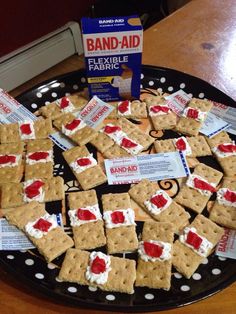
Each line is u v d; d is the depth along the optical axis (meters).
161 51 0.41
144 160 0.31
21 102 0.35
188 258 0.25
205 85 0.36
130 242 0.26
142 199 0.28
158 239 0.26
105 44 0.31
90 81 0.34
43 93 0.36
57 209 0.28
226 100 0.35
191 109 0.34
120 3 0.71
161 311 0.22
